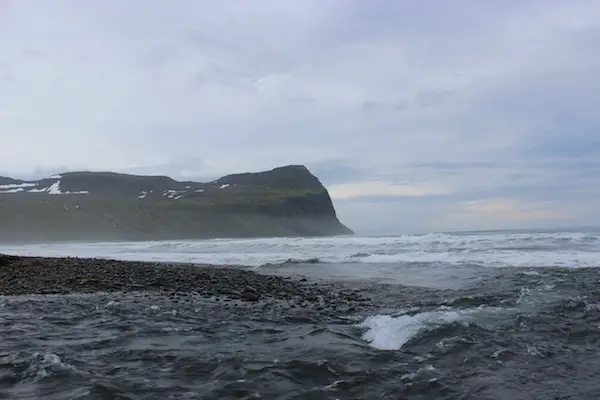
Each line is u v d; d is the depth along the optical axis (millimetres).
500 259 21453
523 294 11867
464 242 30359
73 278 14938
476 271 17484
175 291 13062
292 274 17750
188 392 5359
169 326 8500
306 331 8281
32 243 89188
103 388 5348
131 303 10852
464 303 10891
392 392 5504
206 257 27875
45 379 5605
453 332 8016
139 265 19203
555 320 8844
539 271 16828
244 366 6285
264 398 5250
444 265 20094
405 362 6594
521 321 8742
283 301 11648
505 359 6684
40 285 13875
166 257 28562
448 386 5684
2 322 8625
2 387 5355
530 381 5859
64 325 8469
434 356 6848
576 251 23609
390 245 31906
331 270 19172
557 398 5328
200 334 7988
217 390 5438
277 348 7168
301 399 5254
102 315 9367
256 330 8328
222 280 15094
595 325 8445
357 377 5953
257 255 28609
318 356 6762
